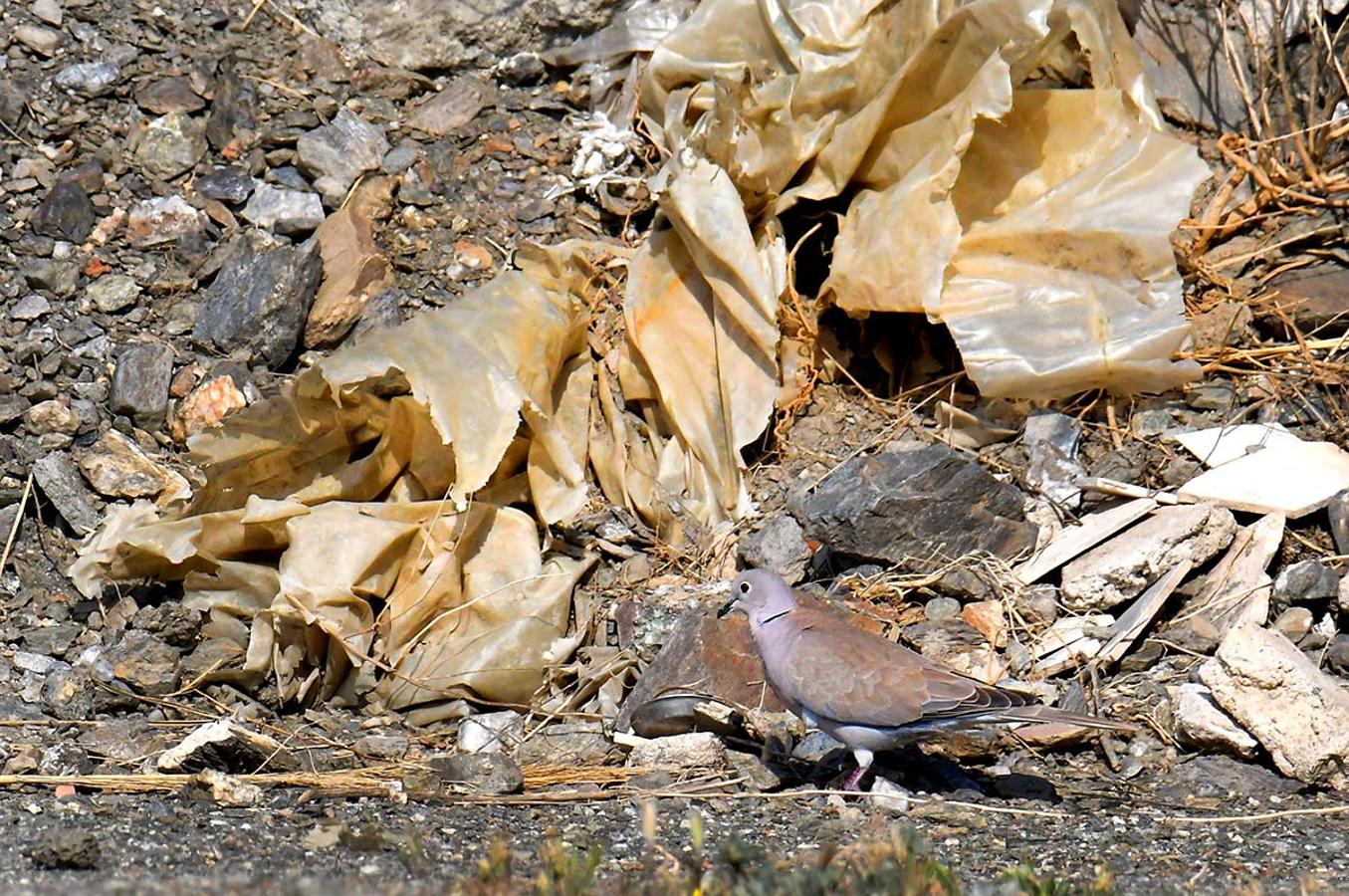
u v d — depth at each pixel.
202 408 12.68
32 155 13.93
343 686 11.17
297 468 11.88
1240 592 11.28
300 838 8.66
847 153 12.82
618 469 12.38
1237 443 12.19
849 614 11.03
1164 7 14.54
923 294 12.13
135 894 7.43
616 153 14.15
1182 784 9.95
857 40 13.02
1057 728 10.35
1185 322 12.02
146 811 9.12
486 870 7.55
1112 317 12.15
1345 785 9.77
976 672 10.82
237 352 13.05
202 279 13.45
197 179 13.96
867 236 12.52
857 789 9.59
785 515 12.03
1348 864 8.48
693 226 12.52
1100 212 12.27
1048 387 12.07
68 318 13.15
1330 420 12.48
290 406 11.48
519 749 10.49
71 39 14.55
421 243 13.83
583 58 14.75
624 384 12.77
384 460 11.80
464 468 11.08
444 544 11.38
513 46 14.83
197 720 10.83
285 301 13.11
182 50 14.59
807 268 13.52
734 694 10.56
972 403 12.70
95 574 11.70
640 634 11.16
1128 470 12.12
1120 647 10.97
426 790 9.66
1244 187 14.06
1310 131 13.91
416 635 11.24
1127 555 11.23
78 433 12.54
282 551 11.73
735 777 9.99
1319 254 13.45
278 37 14.85
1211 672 10.12
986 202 12.75
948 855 8.57
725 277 12.55
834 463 12.50
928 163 12.42
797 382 12.80
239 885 7.62
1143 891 7.95
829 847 7.60
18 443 12.45
